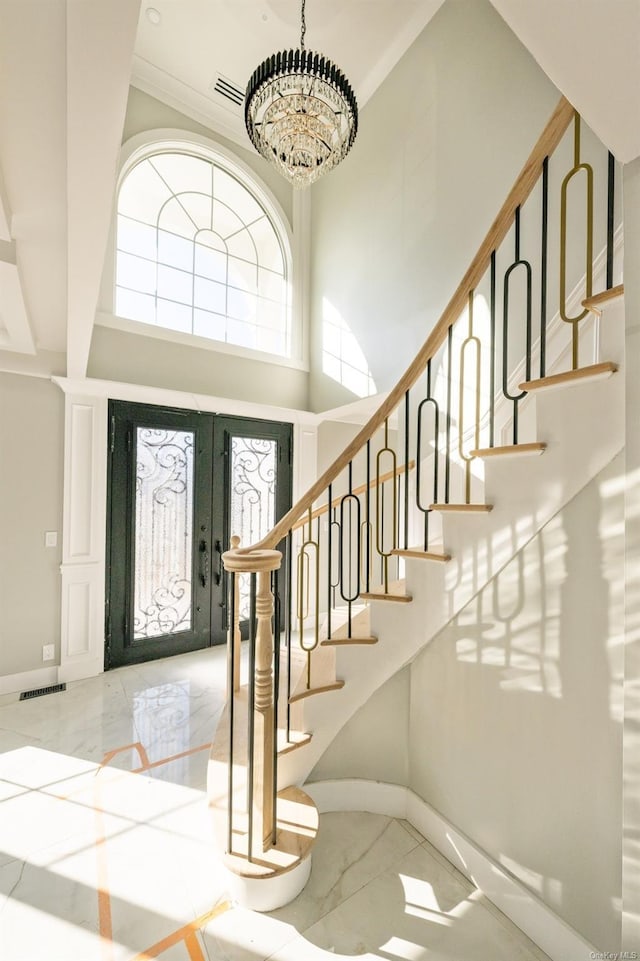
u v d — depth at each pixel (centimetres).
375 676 195
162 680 341
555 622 147
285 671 227
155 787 219
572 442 137
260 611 158
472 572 165
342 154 261
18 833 188
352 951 143
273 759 164
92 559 349
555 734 146
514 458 153
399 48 345
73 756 244
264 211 463
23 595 323
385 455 454
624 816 102
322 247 450
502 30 268
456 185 296
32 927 147
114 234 365
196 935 146
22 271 216
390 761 212
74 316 229
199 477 407
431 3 315
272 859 156
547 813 148
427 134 321
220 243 432
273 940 146
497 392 259
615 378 127
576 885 138
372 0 317
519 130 256
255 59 371
